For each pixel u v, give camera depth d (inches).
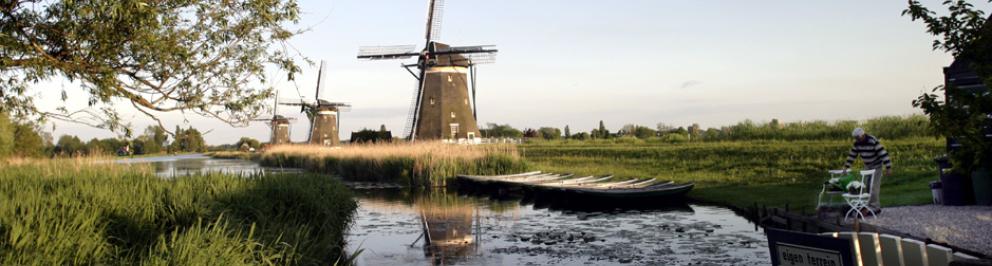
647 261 374.3
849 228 354.0
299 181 476.4
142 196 331.3
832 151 887.1
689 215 566.3
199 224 241.9
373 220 591.2
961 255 190.4
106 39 213.8
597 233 478.6
